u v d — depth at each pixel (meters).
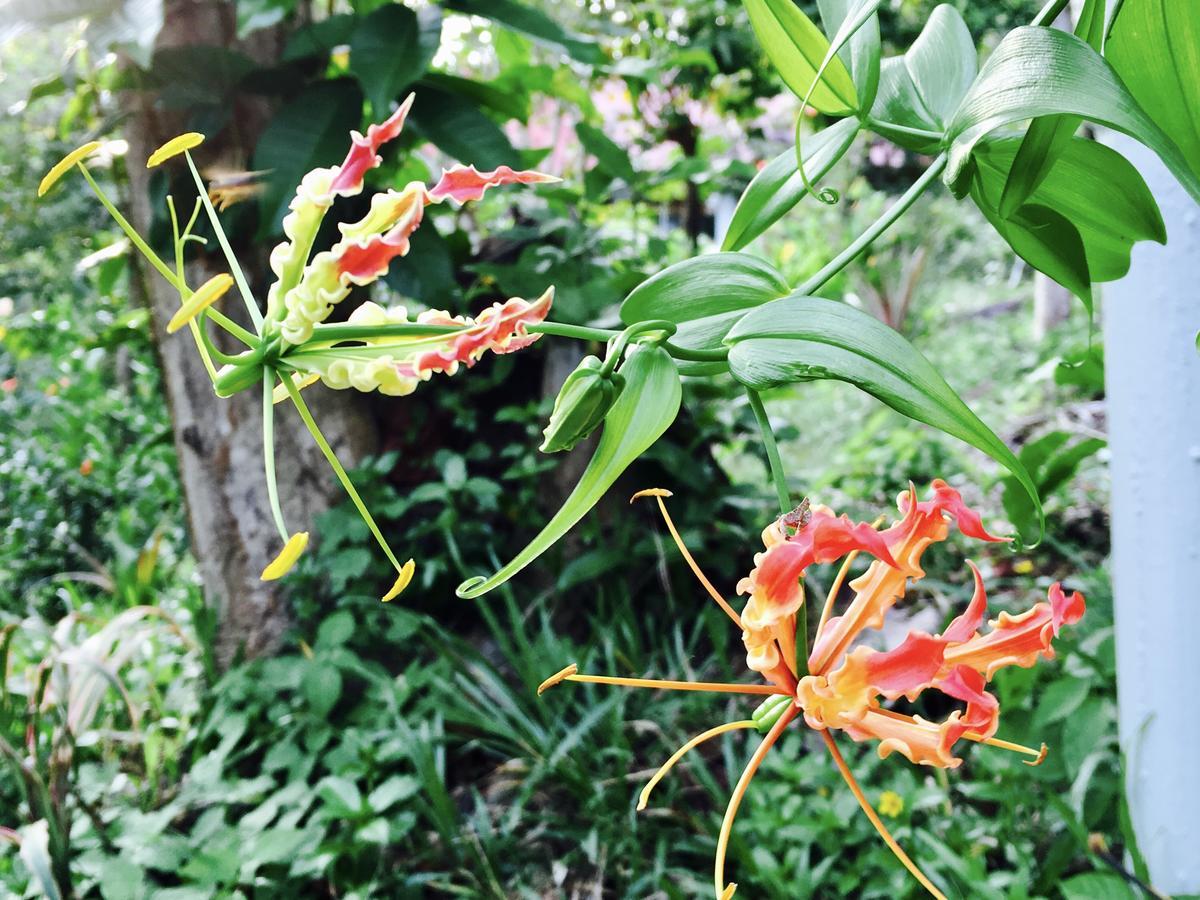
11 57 1.37
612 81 1.07
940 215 1.99
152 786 0.66
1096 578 0.75
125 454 1.26
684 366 0.21
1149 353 0.41
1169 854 0.44
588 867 0.60
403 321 0.20
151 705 0.77
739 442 1.04
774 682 0.20
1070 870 0.53
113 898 0.51
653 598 0.83
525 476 0.82
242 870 0.54
